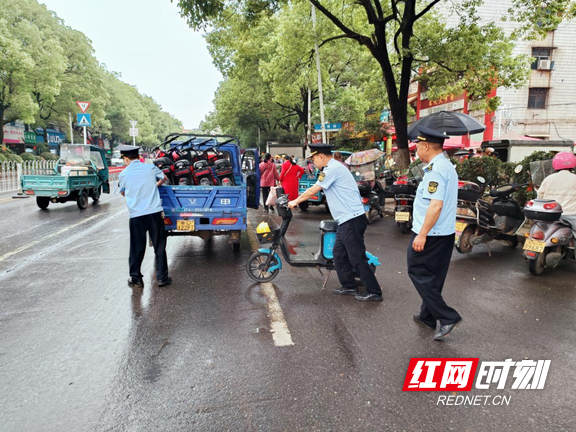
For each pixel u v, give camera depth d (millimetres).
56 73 31562
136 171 4906
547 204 5191
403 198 8266
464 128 13180
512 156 10977
